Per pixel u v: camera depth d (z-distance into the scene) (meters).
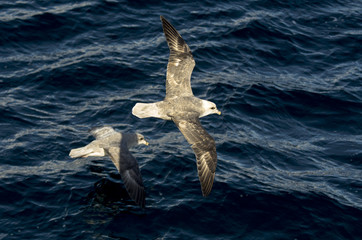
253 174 18.14
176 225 15.31
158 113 14.30
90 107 21.25
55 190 16.27
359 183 18.36
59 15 26.09
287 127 21.70
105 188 16.50
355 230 15.91
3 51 23.83
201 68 24.34
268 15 28.31
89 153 15.30
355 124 22.11
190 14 27.55
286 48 26.38
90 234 14.77
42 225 15.02
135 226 15.13
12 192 16.06
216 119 21.30
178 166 17.78
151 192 16.47
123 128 20.20
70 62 23.50
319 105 22.91
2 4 26.45
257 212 16.12
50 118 20.34
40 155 18.05
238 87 23.30
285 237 15.37
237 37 26.48
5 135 18.89
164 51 25.05
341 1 30.30
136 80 23.06
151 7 27.64
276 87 23.62
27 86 21.98
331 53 26.44
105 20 26.41
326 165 19.48
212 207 16.06
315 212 16.41
